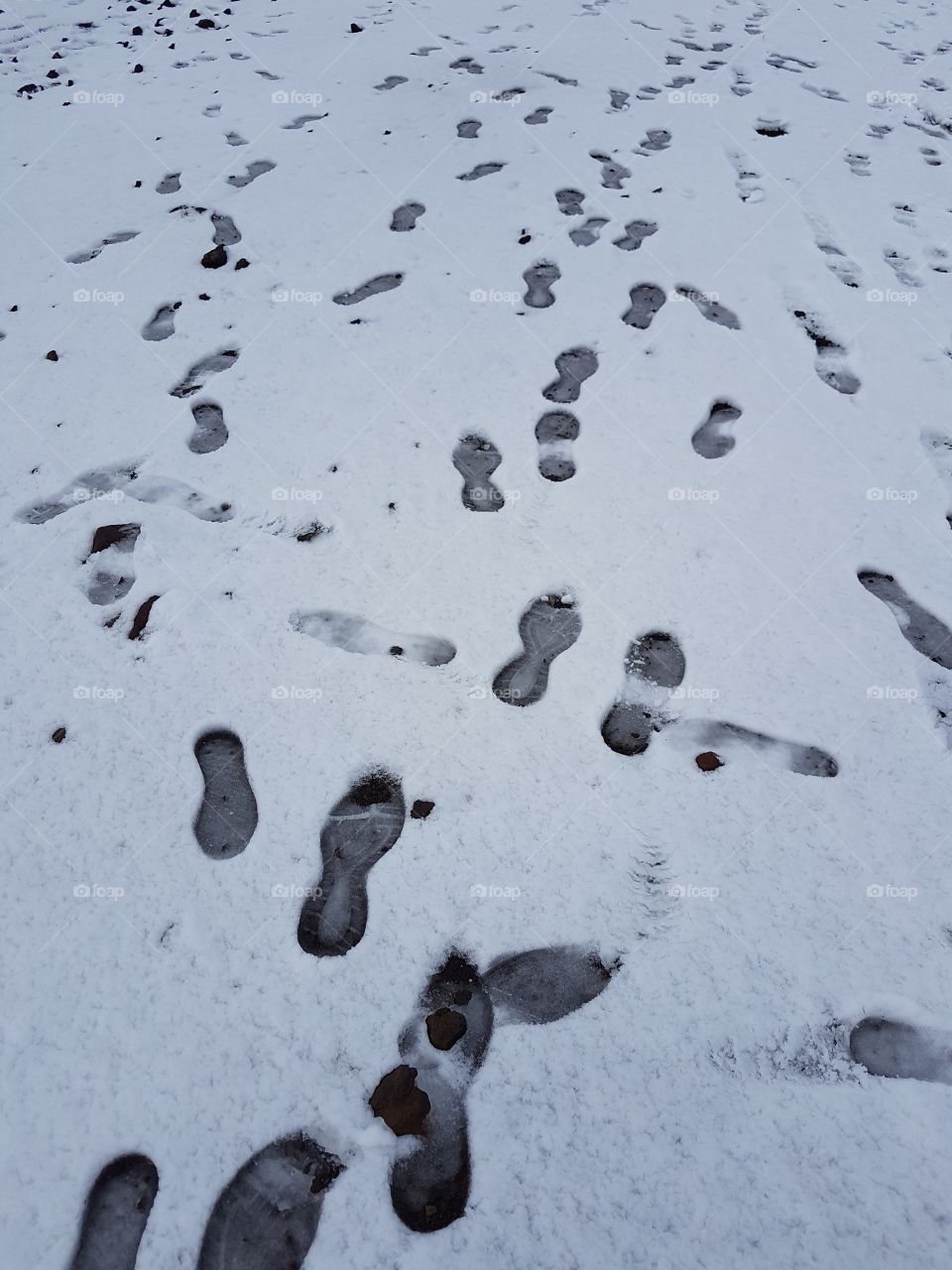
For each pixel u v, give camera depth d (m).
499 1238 1.42
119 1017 1.65
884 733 2.09
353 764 2.00
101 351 3.15
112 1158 1.50
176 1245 1.41
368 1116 1.53
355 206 3.88
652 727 2.11
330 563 2.44
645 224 3.82
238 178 4.10
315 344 3.16
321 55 5.30
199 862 1.86
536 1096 1.55
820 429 2.90
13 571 2.42
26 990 1.68
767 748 2.06
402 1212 1.45
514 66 5.13
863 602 2.39
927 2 6.68
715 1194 1.46
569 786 1.97
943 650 2.30
